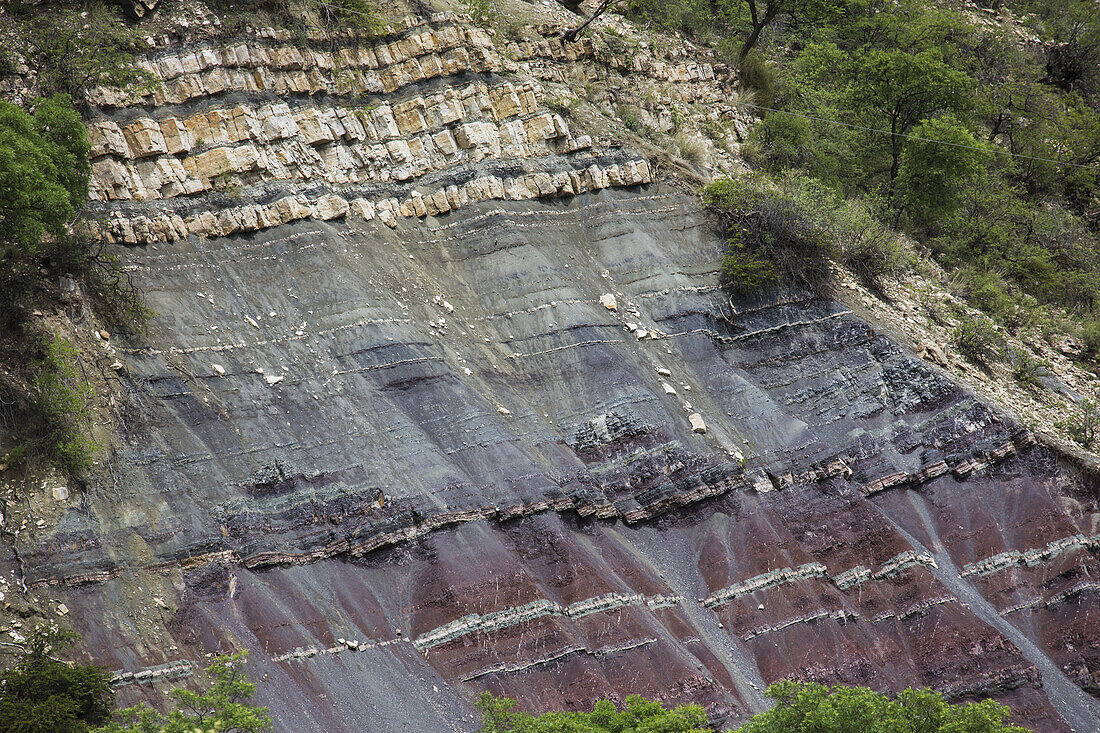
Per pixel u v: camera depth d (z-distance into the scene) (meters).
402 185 24.50
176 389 19.20
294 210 22.48
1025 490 22.86
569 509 20.19
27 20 22.00
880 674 19.17
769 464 22.36
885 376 24.59
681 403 22.94
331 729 15.91
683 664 18.03
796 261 26.02
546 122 26.17
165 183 21.80
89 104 21.39
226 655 16.02
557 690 17.16
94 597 16.36
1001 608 21.03
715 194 26.73
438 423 20.61
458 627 17.67
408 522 18.84
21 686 14.28
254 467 18.81
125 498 17.56
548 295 23.58
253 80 23.42
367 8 25.84
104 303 19.59
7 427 17.16
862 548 21.33
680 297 24.91
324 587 17.83
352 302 21.72
